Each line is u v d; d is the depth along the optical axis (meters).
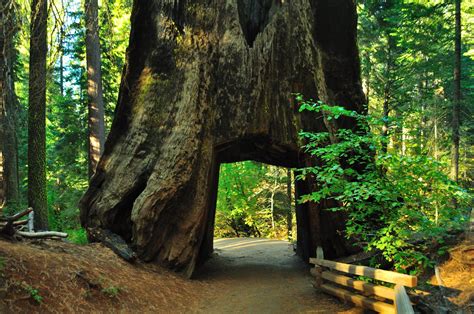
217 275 13.02
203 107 12.27
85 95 25.86
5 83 13.38
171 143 11.87
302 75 13.27
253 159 16.39
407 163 7.39
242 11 13.91
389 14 21.83
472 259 8.00
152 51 12.73
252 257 16.70
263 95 12.75
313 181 12.95
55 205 23.62
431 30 21.05
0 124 14.92
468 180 22.19
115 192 11.88
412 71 22.88
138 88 12.73
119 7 21.47
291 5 13.52
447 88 25.38
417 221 7.73
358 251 12.66
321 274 9.91
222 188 28.03
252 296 10.09
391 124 10.35
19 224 9.05
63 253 8.99
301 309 8.64
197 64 12.41
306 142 12.97
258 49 12.96
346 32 14.66
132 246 11.40
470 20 25.02
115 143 12.67
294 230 30.58
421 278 8.46
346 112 8.04
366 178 7.66
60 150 26.34
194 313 8.67
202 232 12.42
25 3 11.92
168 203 11.53
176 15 12.80
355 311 8.02
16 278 6.58
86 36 18.41
